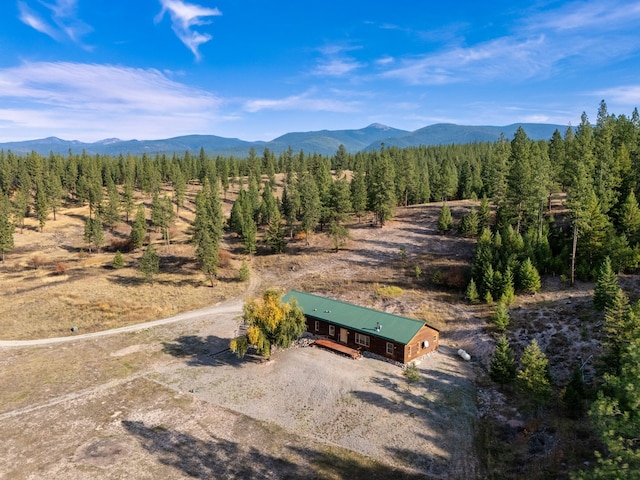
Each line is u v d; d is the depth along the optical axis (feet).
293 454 92.02
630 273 160.86
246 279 230.27
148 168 449.48
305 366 132.36
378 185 289.74
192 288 221.25
